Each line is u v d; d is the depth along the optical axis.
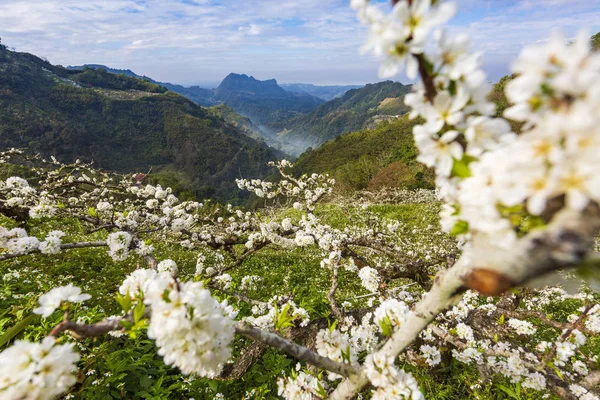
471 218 0.78
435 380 4.34
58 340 1.24
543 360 2.78
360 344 3.11
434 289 1.22
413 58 0.84
